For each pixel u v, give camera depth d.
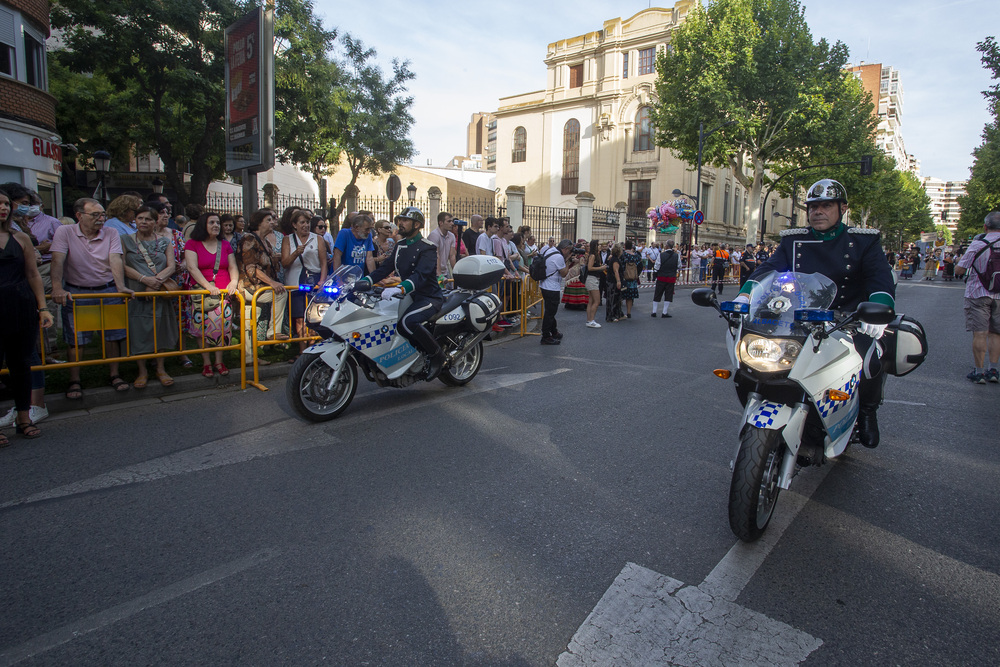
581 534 3.25
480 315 6.06
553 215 25.20
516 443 4.64
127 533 3.21
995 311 6.73
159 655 2.30
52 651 2.32
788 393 3.13
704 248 29.69
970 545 3.21
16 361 4.49
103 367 6.25
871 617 2.59
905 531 3.36
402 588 2.74
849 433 3.63
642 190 38.97
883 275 3.49
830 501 3.73
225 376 6.32
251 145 8.79
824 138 27.00
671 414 5.47
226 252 6.45
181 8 15.37
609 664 2.28
